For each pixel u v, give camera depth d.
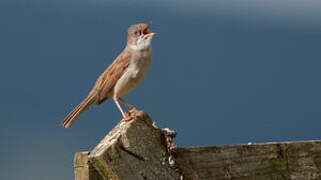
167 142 5.25
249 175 6.12
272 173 6.35
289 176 6.49
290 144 6.62
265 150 6.37
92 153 4.99
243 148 6.14
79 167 5.15
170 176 5.21
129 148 4.98
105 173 4.93
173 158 5.25
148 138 5.14
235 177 5.97
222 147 5.95
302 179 6.63
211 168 5.78
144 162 5.05
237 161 6.04
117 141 4.95
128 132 5.01
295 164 6.59
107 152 4.86
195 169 5.62
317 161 6.81
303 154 6.72
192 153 5.65
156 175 5.10
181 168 5.35
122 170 4.91
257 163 6.24
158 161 5.15
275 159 6.41
